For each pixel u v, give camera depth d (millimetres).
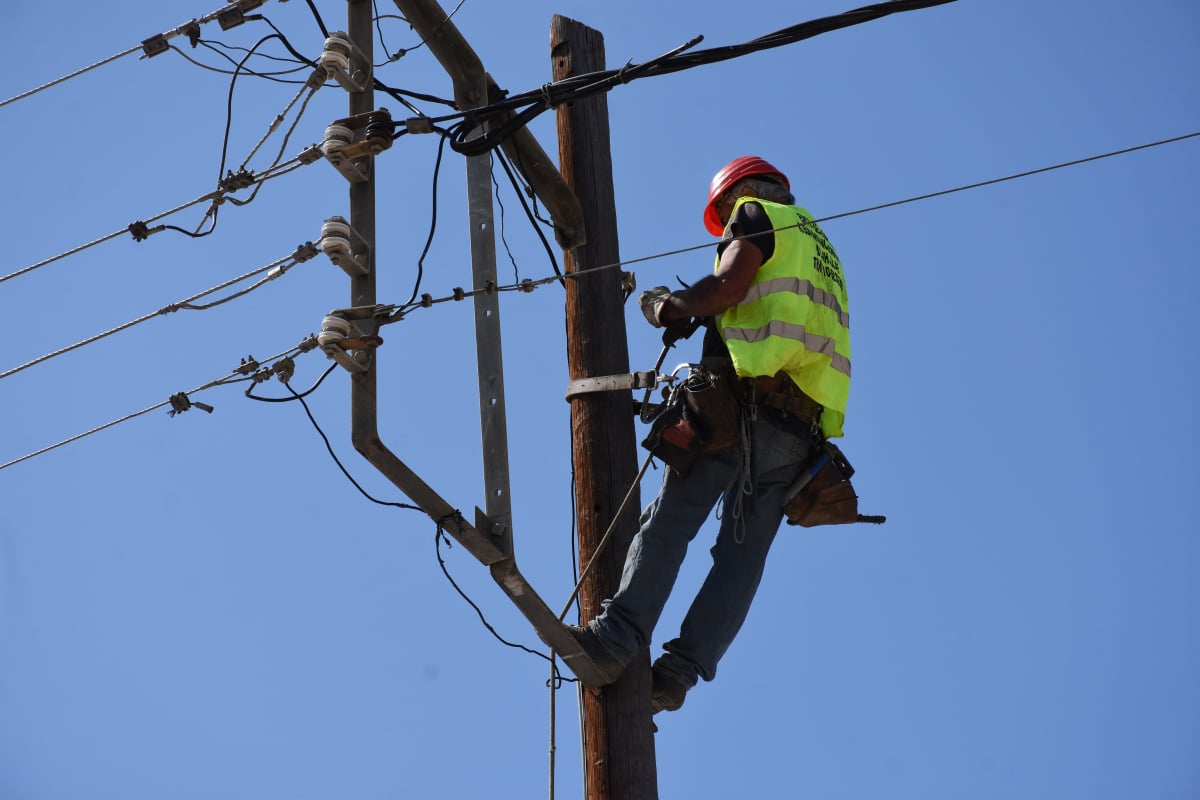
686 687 13508
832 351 13414
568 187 15055
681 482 13281
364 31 13789
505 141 14594
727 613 13367
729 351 13008
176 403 13492
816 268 13336
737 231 13102
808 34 12547
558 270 15156
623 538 14242
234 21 13977
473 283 13398
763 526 13367
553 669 13664
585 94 13430
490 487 12828
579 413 14672
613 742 13469
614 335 14883
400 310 12938
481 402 13047
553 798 13352
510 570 12625
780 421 13227
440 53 14266
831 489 13461
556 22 15883
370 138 12984
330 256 12703
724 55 12812
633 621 13234
